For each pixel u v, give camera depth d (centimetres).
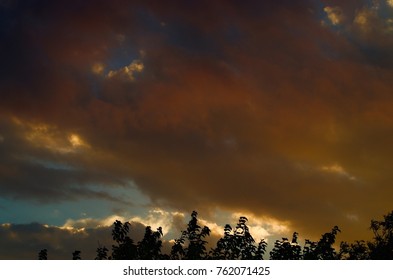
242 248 2384
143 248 2417
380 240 2480
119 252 2408
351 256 2469
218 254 2388
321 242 2425
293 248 2398
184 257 2388
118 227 2450
